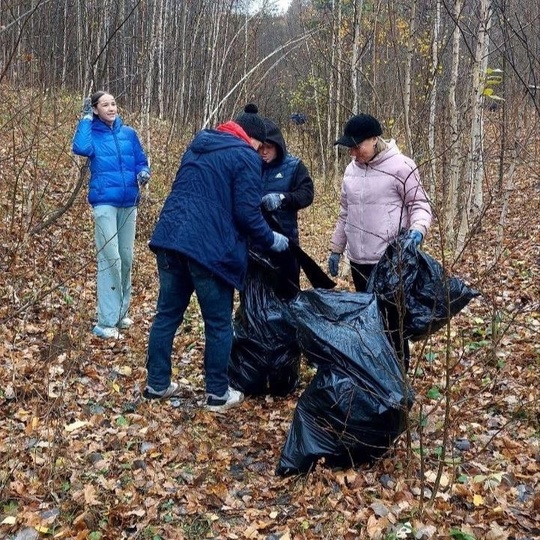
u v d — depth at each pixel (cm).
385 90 1070
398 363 301
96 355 460
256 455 339
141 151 514
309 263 396
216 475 318
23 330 476
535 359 438
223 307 364
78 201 831
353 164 398
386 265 340
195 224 348
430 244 835
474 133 757
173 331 383
